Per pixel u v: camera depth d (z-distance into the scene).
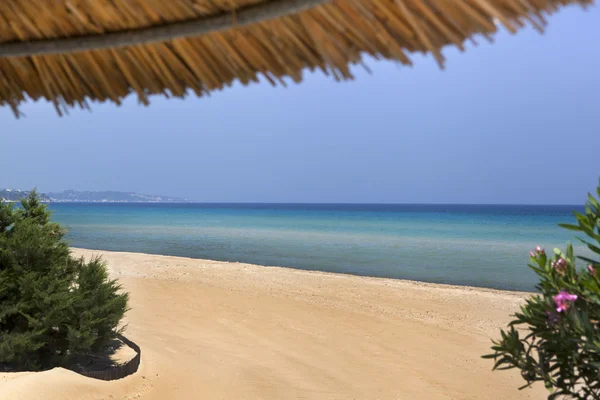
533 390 7.09
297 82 1.29
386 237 45.25
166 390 6.09
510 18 0.92
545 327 2.23
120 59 1.41
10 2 1.26
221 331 9.58
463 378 7.58
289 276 17.78
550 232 53.66
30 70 1.53
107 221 73.94
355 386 7.05
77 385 5.41
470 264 25.84
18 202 7.67
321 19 1.09
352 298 13.81
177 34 1.23
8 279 6.28
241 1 1.11
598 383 2.10
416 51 1.04
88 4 1.22
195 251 30.67
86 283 6.77
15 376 5.41
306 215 113.44
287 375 7.29
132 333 8.75
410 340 9.66
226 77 1.35
